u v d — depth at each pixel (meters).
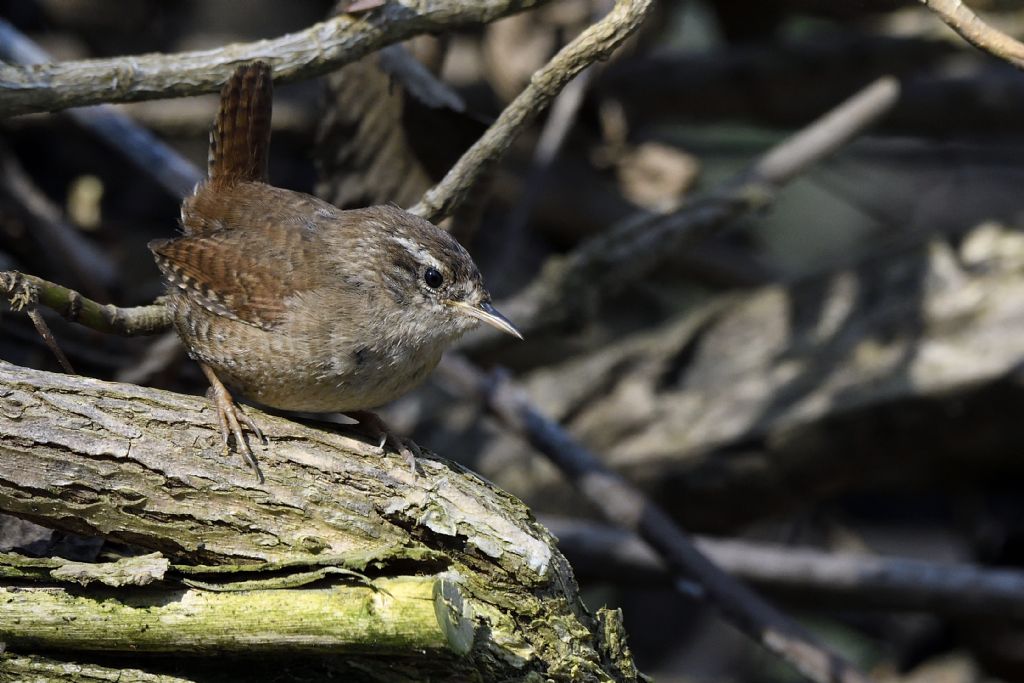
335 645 5.50
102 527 5.79
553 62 6.69
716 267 14.22
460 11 6.81
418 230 7.17
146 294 11.53
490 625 5.89
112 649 5.64
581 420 12.21
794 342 12.13
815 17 13.59
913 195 15.55
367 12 6.93
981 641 11.91
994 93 13.12
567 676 6.01
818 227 16.16
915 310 11.79
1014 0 10.56
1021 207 15.23
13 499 5.69
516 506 6.17
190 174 10.69
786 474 11.68
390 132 8.52
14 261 10.49
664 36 14.09
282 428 6.01
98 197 11.44
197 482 5.82
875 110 11.32
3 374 5.73
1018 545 12.35
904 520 14.27
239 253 6.97
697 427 11.80
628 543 11.07
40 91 6.79
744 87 13.66
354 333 6.88
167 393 5.98
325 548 5.88
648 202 13.67
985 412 11.06
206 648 5.61
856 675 8.95
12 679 5.67
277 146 13.26
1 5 13.12
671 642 13.64
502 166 13.74
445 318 7.23
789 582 10.80
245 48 7.10
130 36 13.62
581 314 10.46
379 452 6.07
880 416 11.23
